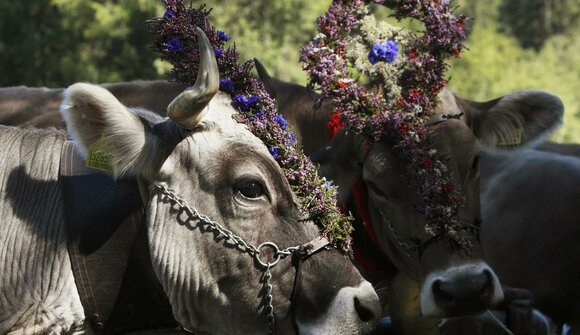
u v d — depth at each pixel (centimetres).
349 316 422
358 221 580
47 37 1745
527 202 724
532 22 3172
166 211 431
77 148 434
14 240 447
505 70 2344
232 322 432
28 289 443
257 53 1590
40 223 450
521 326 604
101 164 434
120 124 424
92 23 1730
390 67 565
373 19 583
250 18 1641
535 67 2441
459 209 533
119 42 1784
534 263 707
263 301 429
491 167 755
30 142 470
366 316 429
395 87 560
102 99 420
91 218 447
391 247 561
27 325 440
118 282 447
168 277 430
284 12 1639
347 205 577
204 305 434
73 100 419
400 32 583
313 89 575
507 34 3189
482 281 514
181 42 466
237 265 427
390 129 541
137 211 448
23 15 1761
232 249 427
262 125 439
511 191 734
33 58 1734
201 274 429
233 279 429
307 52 570
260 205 430
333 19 575
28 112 730
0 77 1752
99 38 1756
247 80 455
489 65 2291
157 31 472
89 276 444
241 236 428
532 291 702
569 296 694
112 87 703
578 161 734
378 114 548
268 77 498
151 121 446
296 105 640
